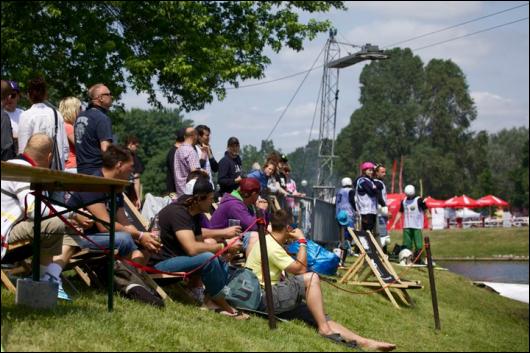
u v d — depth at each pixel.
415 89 116.00
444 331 12.48
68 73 21.05
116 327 6.50
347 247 16.53
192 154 11.33
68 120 9.91
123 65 21.03
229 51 22.09
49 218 7.12
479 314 16.09
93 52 20.70
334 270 12.38
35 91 8.30
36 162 7.16
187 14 21.72
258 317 8.49
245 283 8.51
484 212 105.06
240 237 9.16
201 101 22.91
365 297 13.28
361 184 16.81
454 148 112.06
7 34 20.14
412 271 18.16
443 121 111.31
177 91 22.83
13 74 19.89
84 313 6.74
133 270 8.04
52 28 20.88
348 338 8.44
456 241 58.66
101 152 8.68
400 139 111.25
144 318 7.00
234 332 7.32
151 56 21.31
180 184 11.37
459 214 75.50
